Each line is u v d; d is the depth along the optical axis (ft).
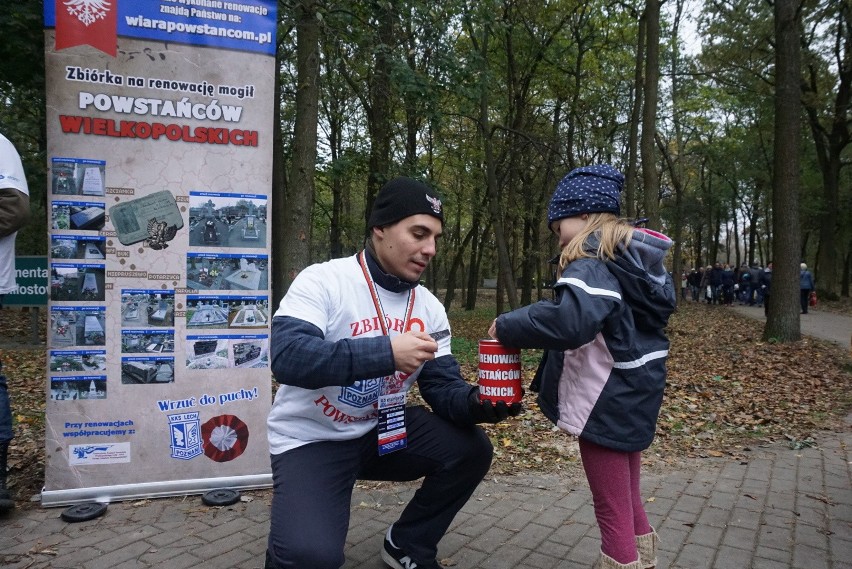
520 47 53.83
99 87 10.73
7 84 24.98
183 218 11.23
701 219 131.34
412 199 6.95
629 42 60.54
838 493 12.60
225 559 9.08
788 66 37.01
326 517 6.73
